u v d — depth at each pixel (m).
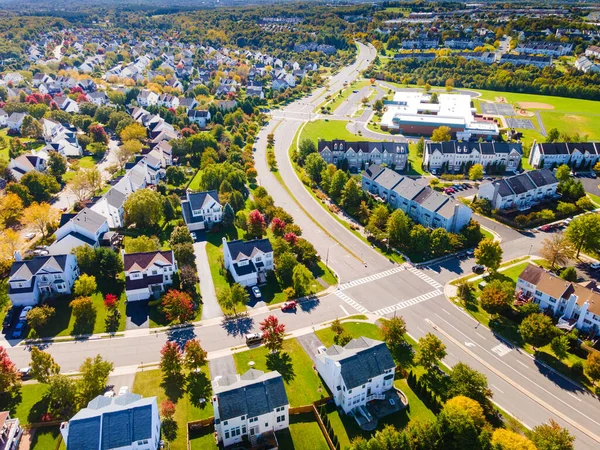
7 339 116.31
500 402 100.31
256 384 91.69
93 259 136.62
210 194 168.62
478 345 116.44
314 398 99.88
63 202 185.62
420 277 142.88
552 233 166.38
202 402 97.94
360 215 173.00
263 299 132.00
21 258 144.75
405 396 100.44
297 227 159.00
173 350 102.00
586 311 118.00
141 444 82.50
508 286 127.06
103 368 97.69
